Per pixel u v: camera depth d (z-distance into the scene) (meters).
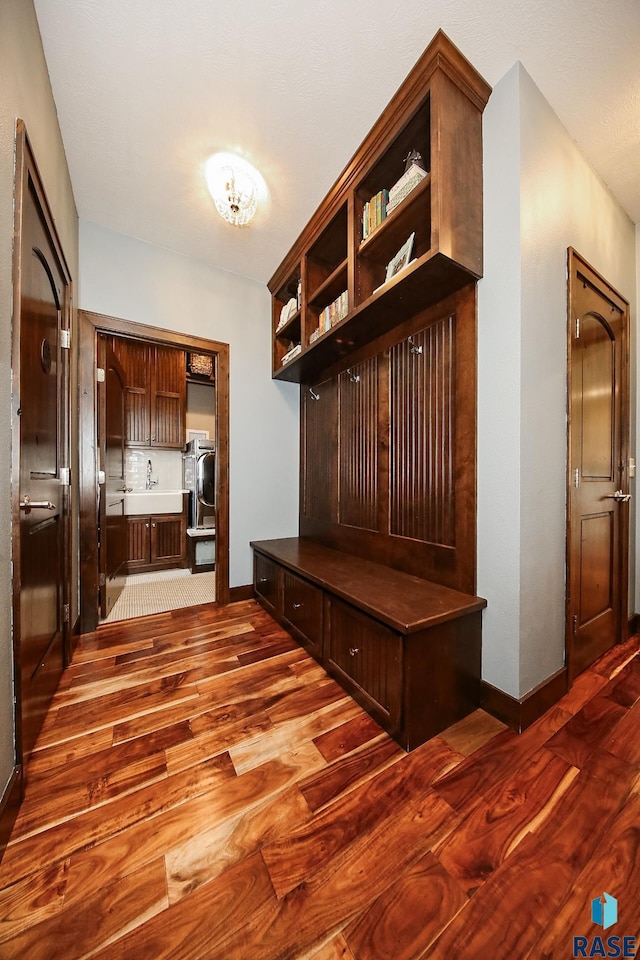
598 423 1.79
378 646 1.33
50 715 1.38
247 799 1.02
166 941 0.70
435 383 1.63
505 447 1.34
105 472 2.33
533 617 1.37
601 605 1.85
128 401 3.63
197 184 1.85
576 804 0.99
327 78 1.33
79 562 2.12
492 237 1.38
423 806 0.99
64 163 1.66
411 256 1.61
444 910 0.75
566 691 1.52
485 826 0.93
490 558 1.39
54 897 0.77
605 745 1.22
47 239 1.38
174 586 3.13
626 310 2.01
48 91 1.33
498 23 1.16
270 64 1.29
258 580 2.65
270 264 2.57
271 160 1.70
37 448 1.27
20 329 1.02
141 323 2.30
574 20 1.15
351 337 2.03
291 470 2.96
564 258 1.52
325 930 0.72
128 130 1.55
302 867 0.83
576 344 1.60
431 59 1.25
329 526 2.51
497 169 1.36
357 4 1.11
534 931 0.71
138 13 1.14
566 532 1.54
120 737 1.26
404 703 1.20
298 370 2.62
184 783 1.07
